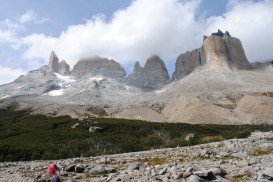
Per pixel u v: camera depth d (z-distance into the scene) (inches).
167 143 4672.7
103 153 3624.5
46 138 4490.7
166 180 941.8
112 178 1072.8
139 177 1043.3
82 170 1317.7
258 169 1000.9
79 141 4239.7
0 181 1290.6
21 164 1899.6
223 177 967.0
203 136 5017.2
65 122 6978.4
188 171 1002.1
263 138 2094.0
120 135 5191.9
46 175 1153.4
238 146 1728.6
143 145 4490.7
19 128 6141.7
